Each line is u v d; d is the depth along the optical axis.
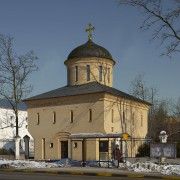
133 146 38.47
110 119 37.41
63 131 38.84
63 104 39.34
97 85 39.91
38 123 41.03
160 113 72.38
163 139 29.72
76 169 24.83
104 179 18.36
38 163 29.20
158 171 22.56
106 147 35.00
